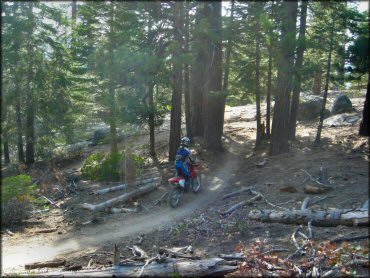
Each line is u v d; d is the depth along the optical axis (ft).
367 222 22.90
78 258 25.09
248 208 29.37
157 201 36.78
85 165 42.93
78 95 24.31
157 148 53.62
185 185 33.88
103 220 34.06
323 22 24.08
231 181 34.32
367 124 43.55
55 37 49.08
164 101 24.13
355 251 19.15
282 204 28.96
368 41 16.07
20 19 17.67
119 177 38.75
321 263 18.52
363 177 30.30
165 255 21.71
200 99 55.88
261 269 18.13
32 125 41.57
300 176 32.68
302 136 50.44
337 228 23.77
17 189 25.35
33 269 23.04
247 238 24.47
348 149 38.78
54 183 44.75
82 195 40.68
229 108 82.74
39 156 47.91
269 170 34.83
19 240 29.76
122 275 19.79
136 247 25.08
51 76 46.37
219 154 41.24
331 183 30.32
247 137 55.88
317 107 64.49
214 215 28.99
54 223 35.01
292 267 18.52
